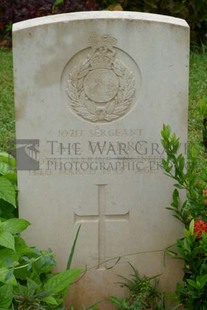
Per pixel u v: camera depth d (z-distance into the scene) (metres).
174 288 4.30
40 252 4.03
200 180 4.62
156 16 4.02
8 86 7.46
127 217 4.22
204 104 4.10
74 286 4.28
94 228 4.22
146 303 4.20
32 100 4.02
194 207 4.07
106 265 4.27
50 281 3.88
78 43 3.95
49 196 4.16
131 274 4.28
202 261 4.03
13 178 4.42
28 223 4.03
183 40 3.97
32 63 3.96
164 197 4.20
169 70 4.01
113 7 8.88
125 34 3.95
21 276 4.00
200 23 9.04
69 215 4.20
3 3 9.13
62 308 3.97
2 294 3.67
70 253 4.23
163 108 4.06
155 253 4.27
